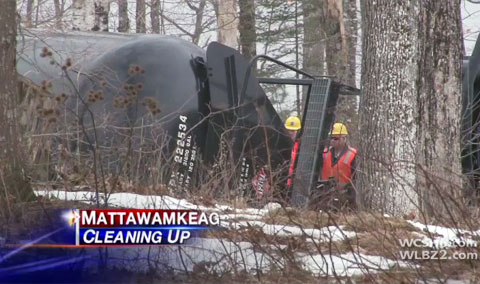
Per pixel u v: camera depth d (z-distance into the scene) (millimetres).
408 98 22656
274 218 17328
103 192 18484
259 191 21297
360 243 16812
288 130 26875
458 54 23219
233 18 48094
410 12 22719
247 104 24109
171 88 23500
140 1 54281
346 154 23922
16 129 17516
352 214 18875
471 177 22828
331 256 15414
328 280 15266
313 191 19875
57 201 17359
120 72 23109
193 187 21719
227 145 22719
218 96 23891
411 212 20984
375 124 22906
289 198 19578
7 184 16969
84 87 22250
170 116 23203
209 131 23688
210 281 15055
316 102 24906
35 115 18891
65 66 18422
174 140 23125
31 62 22172
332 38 51906
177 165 22859
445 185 21641
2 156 17188
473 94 28547
